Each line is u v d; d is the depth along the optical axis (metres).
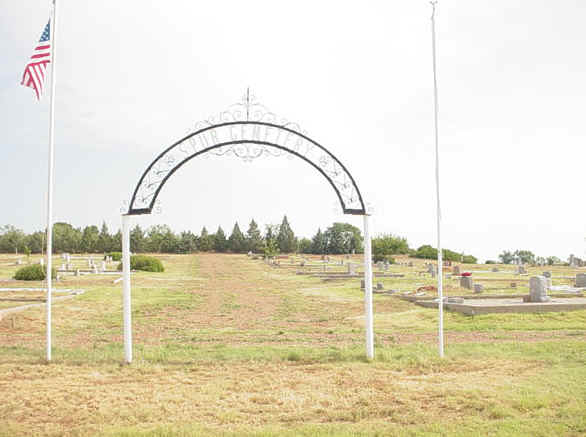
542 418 5.71
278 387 7.11
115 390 6.95
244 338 12.20
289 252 83.50
